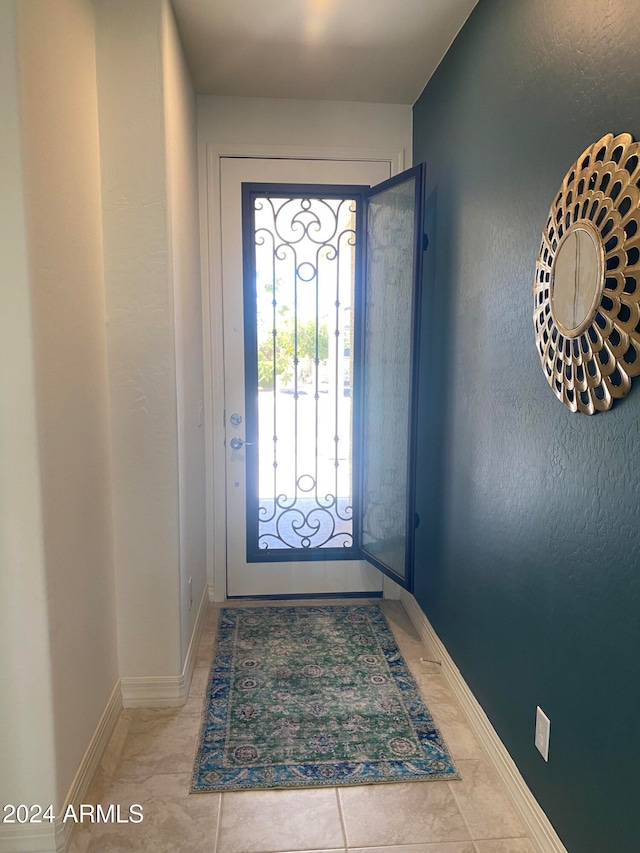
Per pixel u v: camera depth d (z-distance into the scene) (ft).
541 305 4.91
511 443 5.76
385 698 7.52
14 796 5.02
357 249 9.86
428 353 8.76
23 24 4.44
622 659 3.93
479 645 6.66
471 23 6.88
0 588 4.80
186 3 6.77
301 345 9.98
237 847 5.22
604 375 3.98
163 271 6.69
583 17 4.37
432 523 8.57
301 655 8.57
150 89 6.46
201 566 9.43
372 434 9.96
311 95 9.32
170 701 7.29
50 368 4.98
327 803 5.74
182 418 7.36
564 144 4.70
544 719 5.05
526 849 5.22
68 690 5.38
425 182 8.01
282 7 6.86
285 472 10.23
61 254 5.27
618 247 3.76
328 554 10.48
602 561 4.17
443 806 5.72
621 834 3.92
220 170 9.46
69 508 5.46
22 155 4.46
